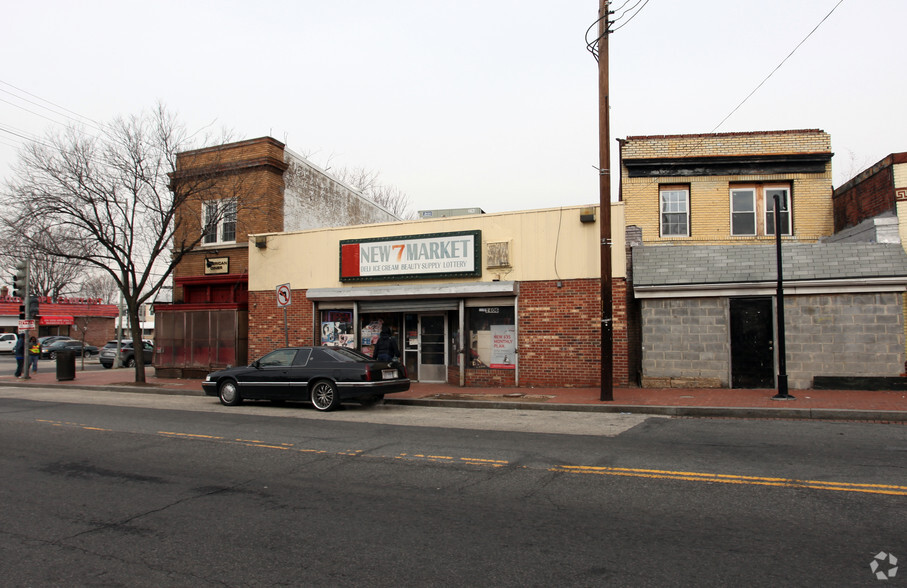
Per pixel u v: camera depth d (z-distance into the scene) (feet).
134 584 14.32
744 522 17.56
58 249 62.80
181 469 25.85
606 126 45.24
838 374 46.55
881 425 33.17
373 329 62.28
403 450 28.78
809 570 14.11
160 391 60.59
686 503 19.51
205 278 72.90
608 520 18.06
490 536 16.96
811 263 48.42
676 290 49.88
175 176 64.95
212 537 17.40
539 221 54.13
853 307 46.42
